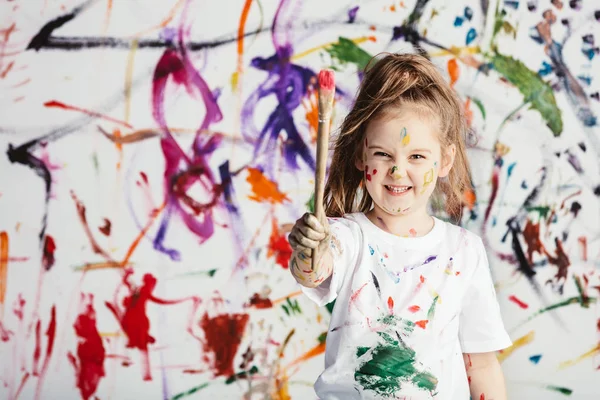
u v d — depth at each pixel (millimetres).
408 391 1832
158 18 3025
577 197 3129
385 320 1853
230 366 3094
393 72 1965
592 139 3119
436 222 2000
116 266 3070
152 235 3070
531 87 3100
